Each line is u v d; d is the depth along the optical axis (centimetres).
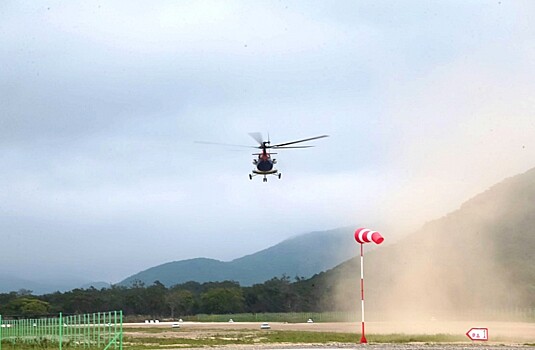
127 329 9050
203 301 16800
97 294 16612
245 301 17062
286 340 5578
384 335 5906
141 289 17638
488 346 4428
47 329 5444
